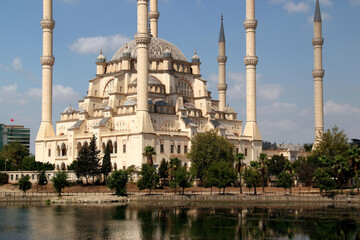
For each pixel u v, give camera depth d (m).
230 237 119.50
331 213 153.38
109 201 177.50
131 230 127.00
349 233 123.56
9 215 148.38
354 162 194.12
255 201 184.50
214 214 151.00
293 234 122.75
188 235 121.56
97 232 124.94
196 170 198.38
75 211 156.25
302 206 170.62
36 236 120.88
